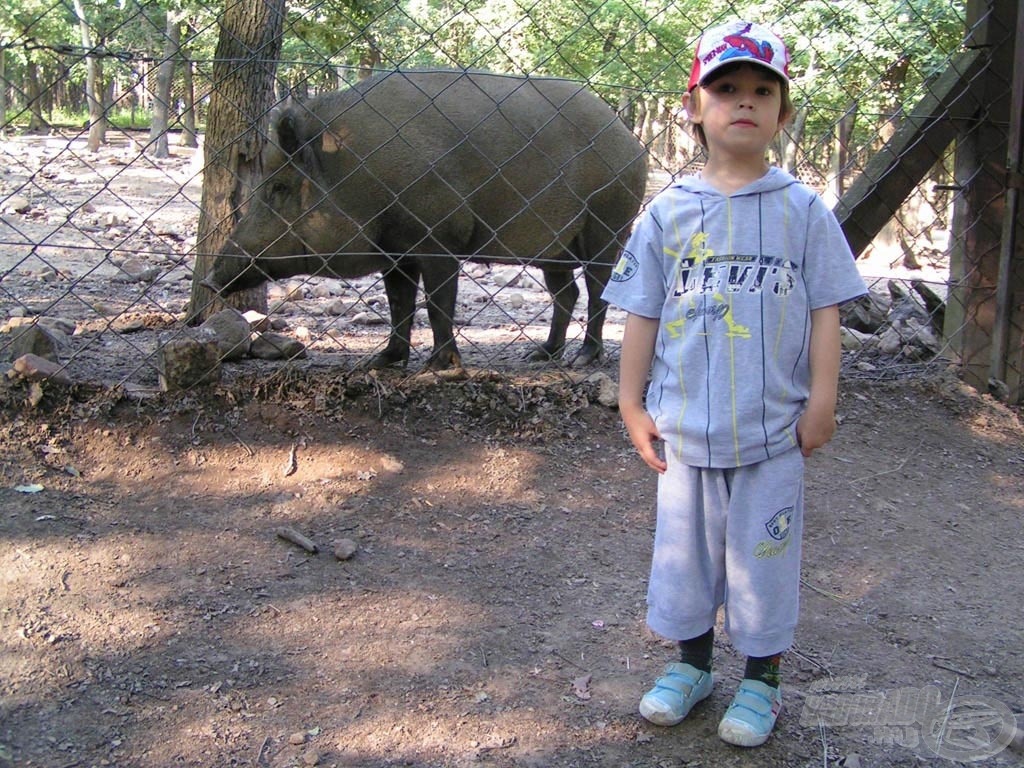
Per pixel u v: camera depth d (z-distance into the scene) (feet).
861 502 13.33
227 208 17.93
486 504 12.46
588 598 10.81
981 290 16.70
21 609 9.56
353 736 8.40
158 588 10.20
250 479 12.29
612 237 18.39
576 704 9.04
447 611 10.32
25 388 12.55
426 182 15.78
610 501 12.86
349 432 13.32
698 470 8.42
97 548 10.67
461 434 13.74
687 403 8.34
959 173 16.74
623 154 18.16
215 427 12.94
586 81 15.19
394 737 8.42
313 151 15.79
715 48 7.97
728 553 8.45
